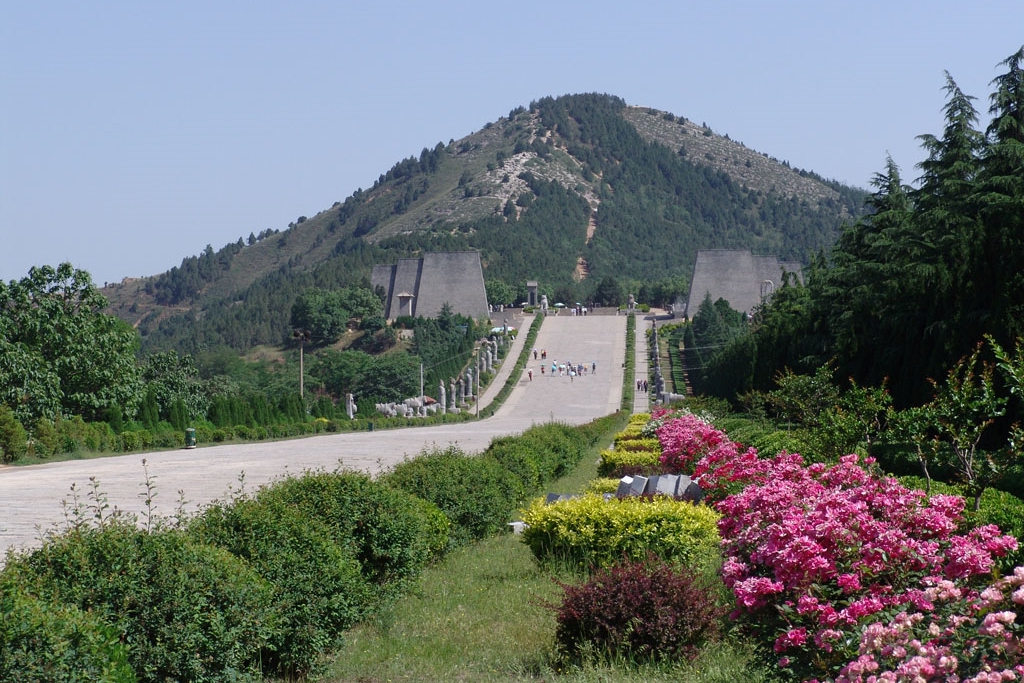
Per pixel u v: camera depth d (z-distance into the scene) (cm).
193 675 834
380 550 1287
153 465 3822
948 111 4106
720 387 7500
